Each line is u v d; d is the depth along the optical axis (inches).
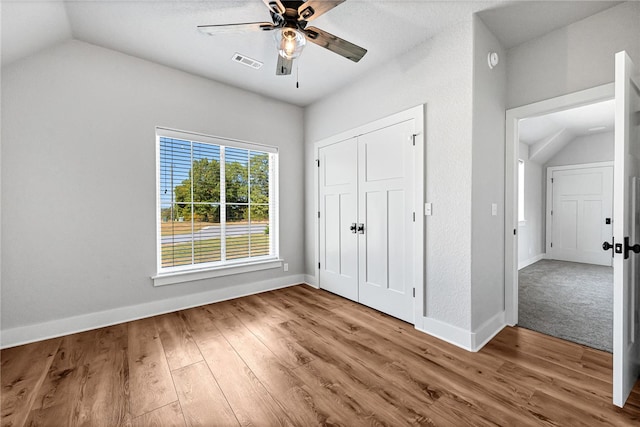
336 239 133.4
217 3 75.9
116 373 69.2
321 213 142.5
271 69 111.9
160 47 96.8
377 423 52.8
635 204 63.9
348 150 125.2
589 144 204.5
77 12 78.7
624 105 55.7
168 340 86.9
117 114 99.7
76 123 92.5
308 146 150.9
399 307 103.5
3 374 68.7
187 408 57.1
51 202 89.0
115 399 59.7
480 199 85.0
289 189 148.9
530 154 206.7
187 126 115.0
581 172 208.5
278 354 78.4
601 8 77.2
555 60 86.9
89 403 58.5
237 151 132.6
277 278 144.4
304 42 70.8
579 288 142.2
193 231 119.8
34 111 86.0
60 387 63.7
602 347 81.3
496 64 89.4
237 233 133.0
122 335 90.4
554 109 87.6
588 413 54.7
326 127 137.9
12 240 83.7
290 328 95.7
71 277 92.3
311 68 111.2
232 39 92.4
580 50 82.1
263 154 141.9
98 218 96.8
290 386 64.1
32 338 86.0
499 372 69.1
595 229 202.5
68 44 91.0
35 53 85.7
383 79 107.7
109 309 98.7
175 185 114.8
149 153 106.4
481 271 85.8
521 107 93.7
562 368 70.6
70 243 92.1
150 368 71.4
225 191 129.0
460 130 83.2
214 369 71.1
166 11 78.9
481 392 61.5
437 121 89.6
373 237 114.0
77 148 92.8
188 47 96.8
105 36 90.5
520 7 77.3
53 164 89.2
